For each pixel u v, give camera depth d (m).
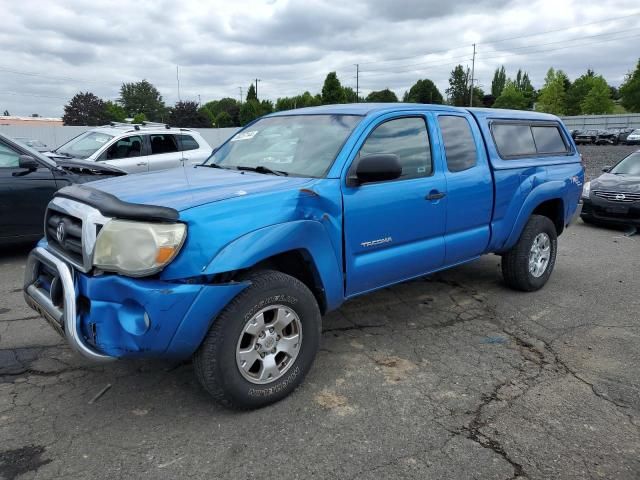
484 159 4.79
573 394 3.52
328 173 3.60
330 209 3.48
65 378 3.60
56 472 2.64
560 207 5.84
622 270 6.74
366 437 2.99
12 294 5.32
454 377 3.73
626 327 4.73
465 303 5.30
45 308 3.17
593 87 79.44
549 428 3.11
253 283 3.09
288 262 3.55
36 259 3.43
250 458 2.78
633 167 10.70
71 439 2.91
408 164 4.12
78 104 74.44
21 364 3.79
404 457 2.81
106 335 2.88
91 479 2.60
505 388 3.59
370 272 3.83
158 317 2.78
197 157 10.92
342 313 4.95
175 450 2.84
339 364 3.89
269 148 4.21
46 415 3.14
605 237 9.14
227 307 3.00
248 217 3.05
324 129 4.04
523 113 5.58
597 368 3.91
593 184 10.21
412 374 3.76
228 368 3.02
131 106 96.50
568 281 6.18
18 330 4.39
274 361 3.25
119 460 2.74
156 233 2.79
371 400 3.39
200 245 2.86
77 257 3.09
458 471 2.71
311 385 3.57
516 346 4.29
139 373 3.69
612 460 2.82
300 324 3.33
